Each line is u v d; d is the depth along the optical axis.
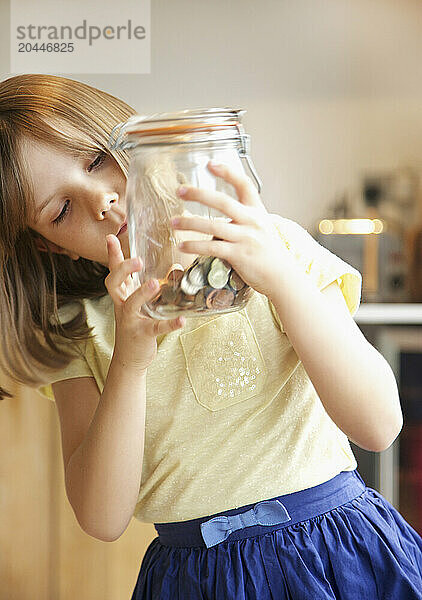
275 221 0.99
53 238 0.95
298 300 0.77
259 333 0.96
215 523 0.94
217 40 2.09
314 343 0.79
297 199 2.18
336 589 0.91
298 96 2.13
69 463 0.95
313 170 2.17
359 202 2.18
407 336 2.09
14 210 0.94
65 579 2.04
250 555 0.92
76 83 0.98
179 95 2.10
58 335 1.05
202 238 0.69
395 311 2.09
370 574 0.93
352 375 0.82
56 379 1.05
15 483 2.02
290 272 0.75
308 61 2.11
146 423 0.97
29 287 1.07
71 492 0.93
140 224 0.71
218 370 0.95
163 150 0.69
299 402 0.96
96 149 0.91
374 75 2.12
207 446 0.96
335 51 2.11
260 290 0.75
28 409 2.01
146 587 0.99
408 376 2.08
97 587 2.04
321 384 0.82
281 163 2.17
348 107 2.14
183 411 0.96
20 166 0.91
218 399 0.96
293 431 0.96
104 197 0.88
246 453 0.95
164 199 0.69
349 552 0.93
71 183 0.90
